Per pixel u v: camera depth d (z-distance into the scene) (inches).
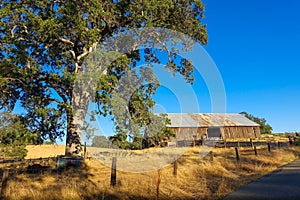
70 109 441.4
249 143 1040.8
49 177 330.6
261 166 404.8
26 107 498.6
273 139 1381.6
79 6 459.2
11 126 480.4
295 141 928.9
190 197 223.9
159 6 516.1
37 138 486.0
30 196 226.2
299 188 234.4
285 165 426.9
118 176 319.6
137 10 521.0
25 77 425.7
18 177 329.7
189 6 592.1
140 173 337.7
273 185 256.4
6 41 430.9
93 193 238.1
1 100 487.5
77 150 490.9
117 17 530.6
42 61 555.5
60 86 488.7
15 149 619.8
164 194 233.0
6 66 404.8
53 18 438.0
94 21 484.1
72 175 343.0
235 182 283.7
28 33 471.8
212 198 219.6
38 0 460.4
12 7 451.2
